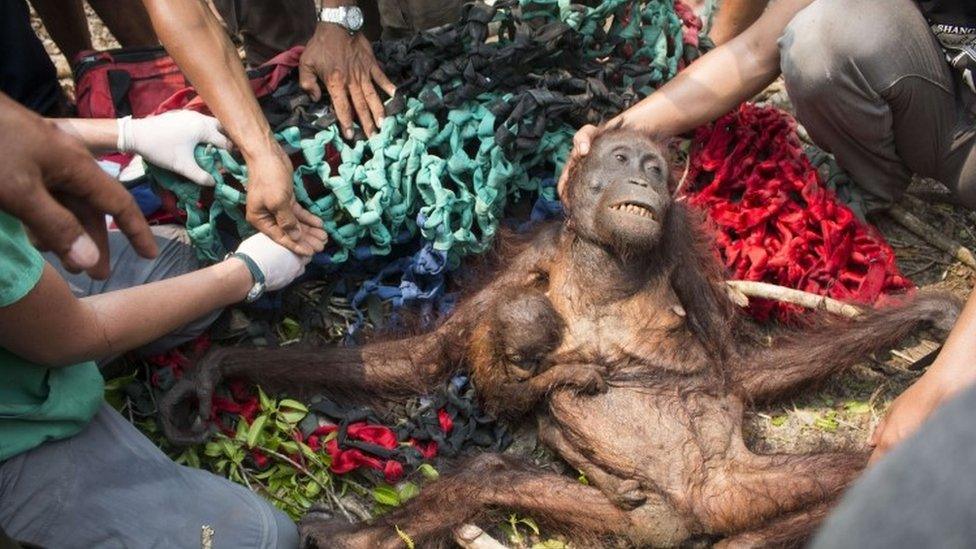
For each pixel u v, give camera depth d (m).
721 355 2.40
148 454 2.09
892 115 2.55
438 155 2.51
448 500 2.18
